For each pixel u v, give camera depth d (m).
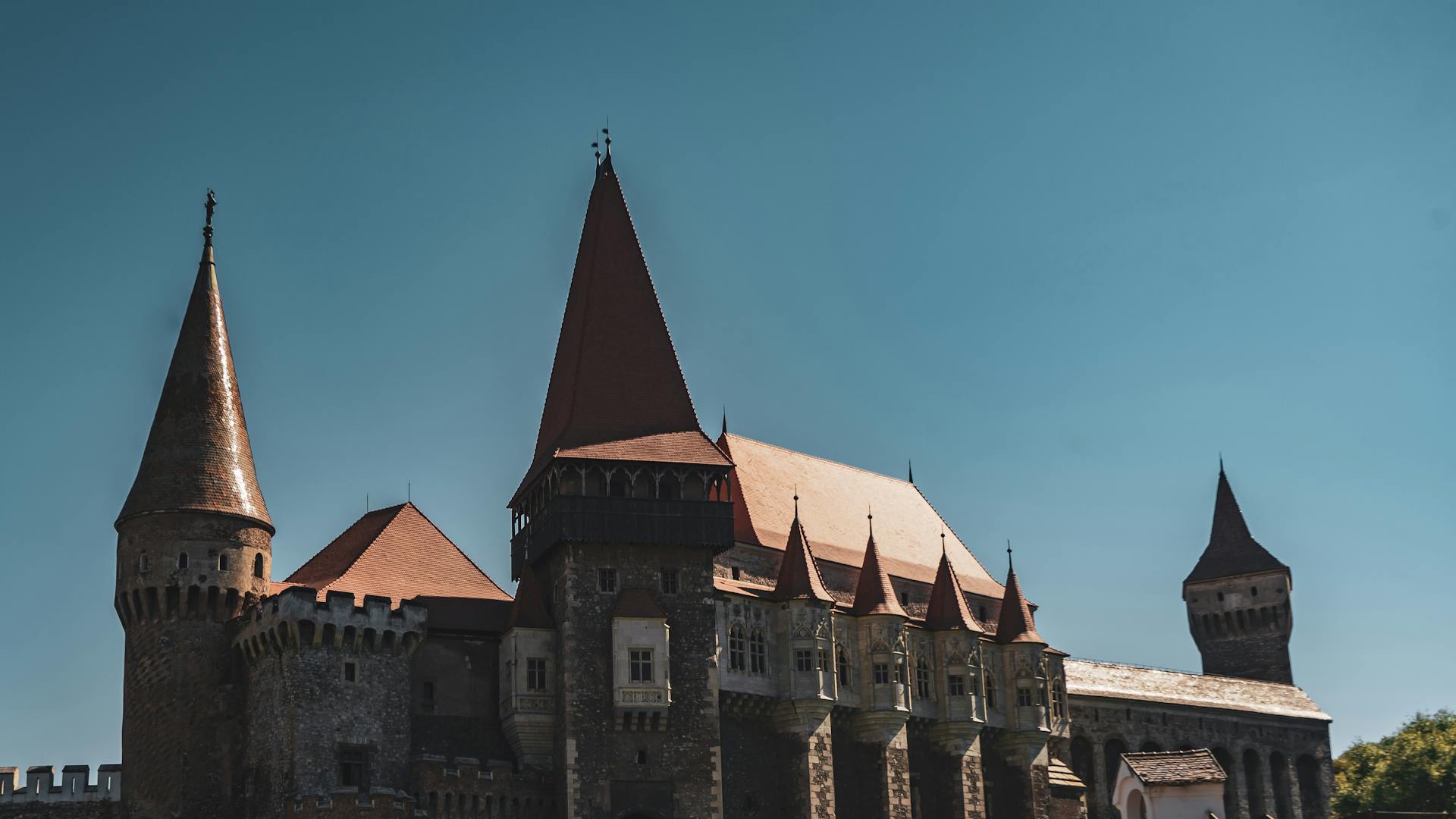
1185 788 98.19
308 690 88.19
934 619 112.75
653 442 99.69
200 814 90.38
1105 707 132.50
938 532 125.25
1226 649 169.00
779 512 110.88
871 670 104.94
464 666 95.38
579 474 97.38
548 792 92.06
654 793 92.25
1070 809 117.19
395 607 93.75
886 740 103.69
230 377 100.12
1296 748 147.00
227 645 94.06
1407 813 104.31
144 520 94.25
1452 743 134.38
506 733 94.44
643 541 96.38
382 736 89.75
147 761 90.81
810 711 99.75
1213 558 172.25
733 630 99.50
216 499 95.44
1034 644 116.69
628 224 107.75
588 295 104.25
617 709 92.25
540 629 95.44
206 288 101.50
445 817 88.00
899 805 103.06
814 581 102.81
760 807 98.19
